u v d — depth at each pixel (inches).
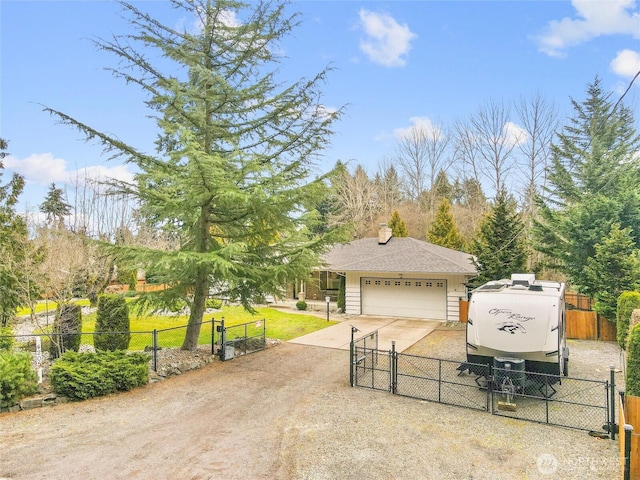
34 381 333.1
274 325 722.8
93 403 332.8
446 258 812.0
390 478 219.8
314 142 445.1
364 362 427.8
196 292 477.7
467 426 291.7
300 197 419.5
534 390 366.0
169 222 447.2
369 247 964.0
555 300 364.5
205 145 448.5
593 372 437.4
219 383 392.8
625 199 719.1
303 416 309.1
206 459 238.7
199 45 436.5
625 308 524.4
